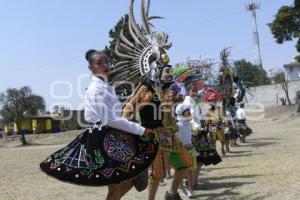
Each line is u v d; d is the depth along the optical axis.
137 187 5.33
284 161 11.39
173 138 6.53
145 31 7.23
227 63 15.48
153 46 6.99
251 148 16.02
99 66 5.16
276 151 14.16
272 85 59.44
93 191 8.72
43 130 52.22
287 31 45.69
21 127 45.34
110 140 4.97
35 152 22.72
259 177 9.17
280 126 32.03
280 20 45.16
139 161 4.99
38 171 12.85
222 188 8.30
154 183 6.29
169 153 6.68
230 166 11.31
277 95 58.88
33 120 51.72
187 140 7.51
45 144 37.03
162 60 6.74
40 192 8.91
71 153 4.95
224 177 9.55
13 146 38.62
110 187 5.27
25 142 39.81
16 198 8.36
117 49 7.45
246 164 11.45
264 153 13.88
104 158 4.88
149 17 7.37
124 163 4.92
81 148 4.94
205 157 8.50
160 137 6.27
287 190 7.59
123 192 5.29
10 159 18.14
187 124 7.54
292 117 38.72
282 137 20.70
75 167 4.83
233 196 7.50
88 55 5.23
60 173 4.83
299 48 42.94
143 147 5.11
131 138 5.09
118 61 7.36
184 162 6.74
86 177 4.80
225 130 14.72
